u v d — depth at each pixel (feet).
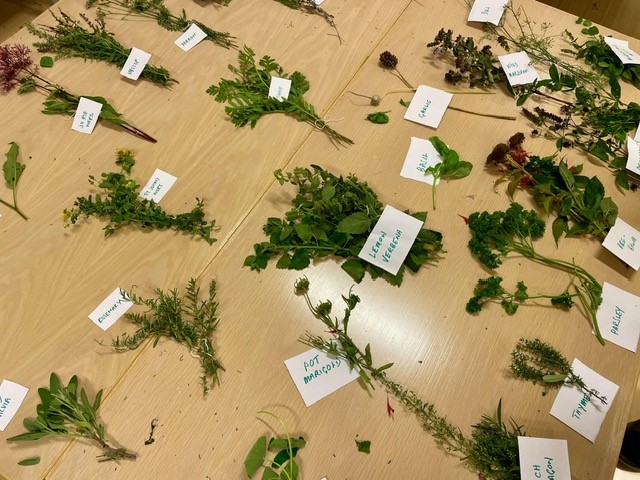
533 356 3.43
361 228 3.70
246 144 4.41
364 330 3.57
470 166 4.12
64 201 4.22
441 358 3.46
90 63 4.98
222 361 3.48
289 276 3.79
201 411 3.33
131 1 5.38
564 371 3.34
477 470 3.11
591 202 3.81
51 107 4.60
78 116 4.57
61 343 3.60
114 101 4.71
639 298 3.63
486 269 3.76
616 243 3.76
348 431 3.24
